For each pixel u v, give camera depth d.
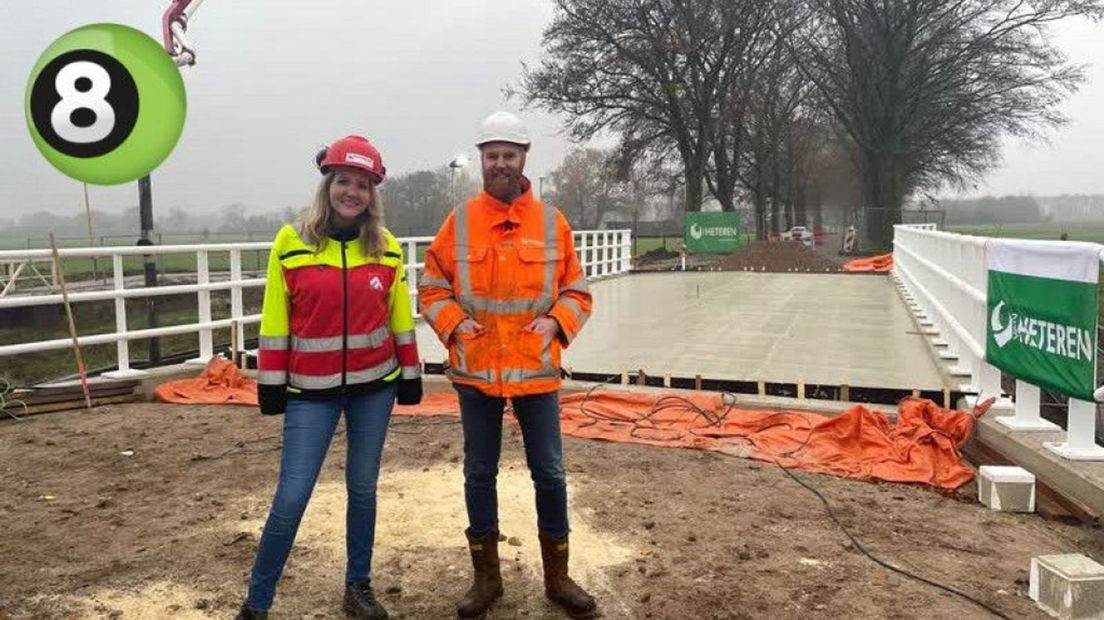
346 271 3.41
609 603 3.68
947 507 5.02
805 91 44.84
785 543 4.38
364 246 3.46
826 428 6.21
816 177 58.06
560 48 36.47
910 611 3.61
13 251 7.27
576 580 3.91
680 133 37.78
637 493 5.17
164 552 4.24
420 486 5.25
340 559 4.16
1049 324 5.11
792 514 4.82
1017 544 4.42
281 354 3.40
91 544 4.36
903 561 4.16
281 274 3.39
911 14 36.19
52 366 21.12
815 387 7.00
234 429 6.81
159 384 8.14
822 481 5.48
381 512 4.79
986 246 6.12
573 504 4.95
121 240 43.66
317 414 3.43
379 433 3.58
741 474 5.59
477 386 3.41
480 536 3.55
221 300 27.41
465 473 3.58
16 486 5.35
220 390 8.09
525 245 3.42
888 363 8.77
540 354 3.40
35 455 6.05
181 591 3.79
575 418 6.85
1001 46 35.72
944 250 10.05
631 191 46.78
